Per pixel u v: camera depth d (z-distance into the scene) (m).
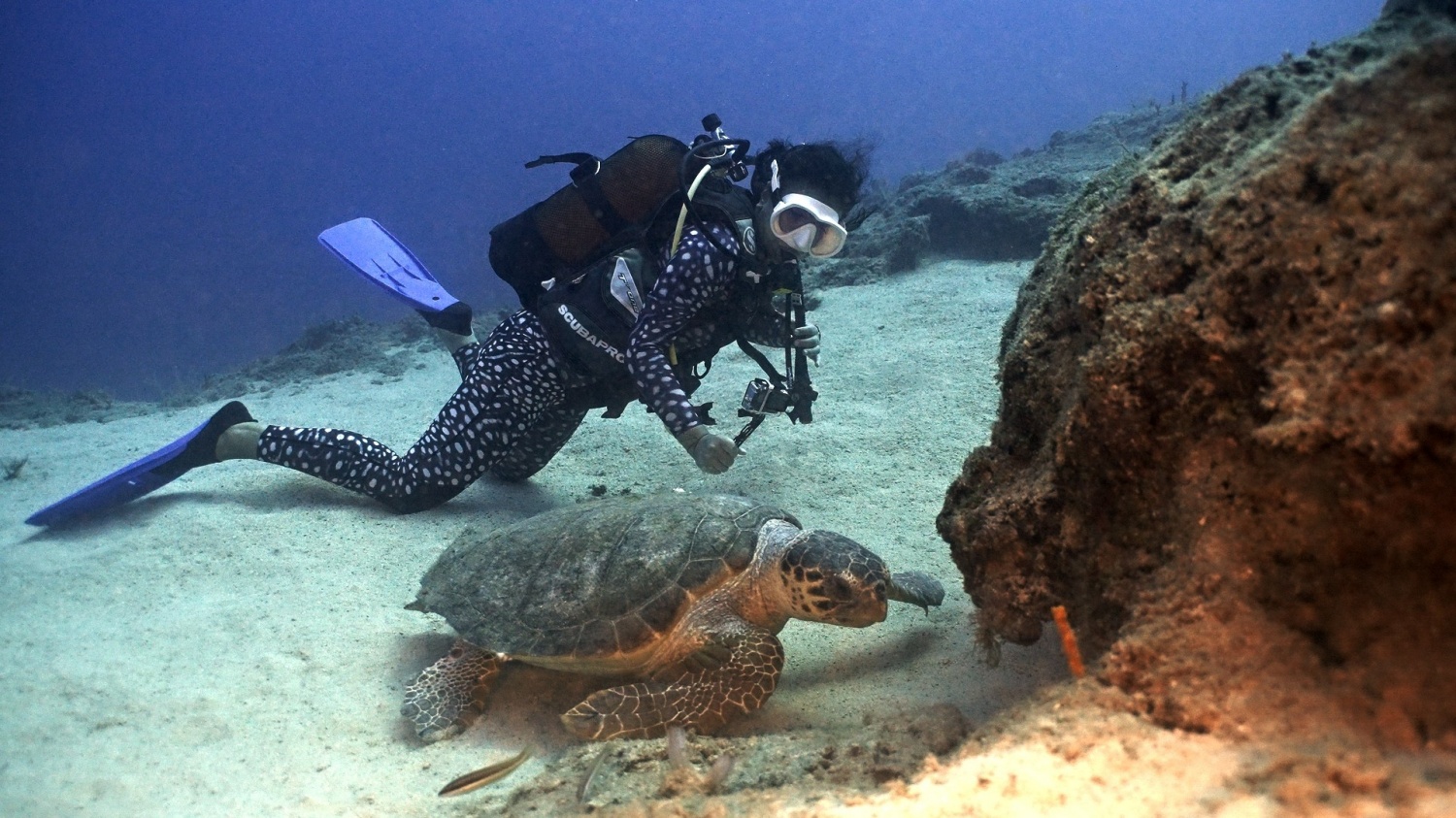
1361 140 1.77
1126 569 2.28
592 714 2.75
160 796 2.71
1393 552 1.59
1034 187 10.73
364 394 9.27
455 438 4.82
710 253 3.99
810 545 3.03
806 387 4.61
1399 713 1.49
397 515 4.99
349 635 3.73
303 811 2.62
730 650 2.97
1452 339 1.50
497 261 4.53
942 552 4.14
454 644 3.47
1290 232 1.84
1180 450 2.11
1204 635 1.84
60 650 3.59
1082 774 1.67
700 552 3.16
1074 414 2.34
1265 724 1.62
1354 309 1.67
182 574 4.29
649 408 4.14
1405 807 1.25
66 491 6.02
